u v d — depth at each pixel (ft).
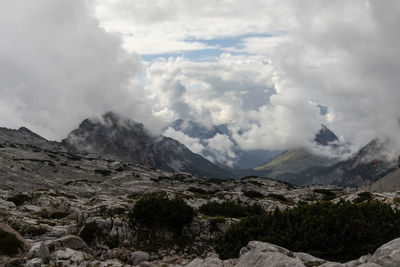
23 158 588.50
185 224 127.24
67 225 127.95
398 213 82.58
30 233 108.06
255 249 56.65
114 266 63.21
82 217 130.21
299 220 90.84
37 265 57.06
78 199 247.91
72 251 67.46
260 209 163.12
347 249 78.95
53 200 219.61
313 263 55.72
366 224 80.53
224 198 246.88
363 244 78.59
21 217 130.21
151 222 119.96
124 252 105.29
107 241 108.88
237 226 97.81
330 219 84.69
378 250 48.34
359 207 89.15
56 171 555.28
